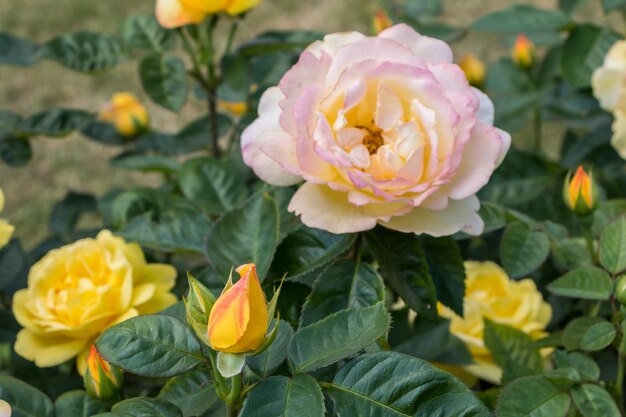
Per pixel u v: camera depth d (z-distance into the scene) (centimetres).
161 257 92
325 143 71
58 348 80
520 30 105
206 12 91
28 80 237
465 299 86
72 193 112
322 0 262
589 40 105
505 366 82
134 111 107
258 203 77
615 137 96
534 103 108
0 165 208
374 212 71
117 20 257
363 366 68
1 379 75
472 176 72
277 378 67
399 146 71
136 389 82
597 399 75
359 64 71
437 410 67
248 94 98
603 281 78
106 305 81
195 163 92
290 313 77
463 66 117
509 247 82
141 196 90
